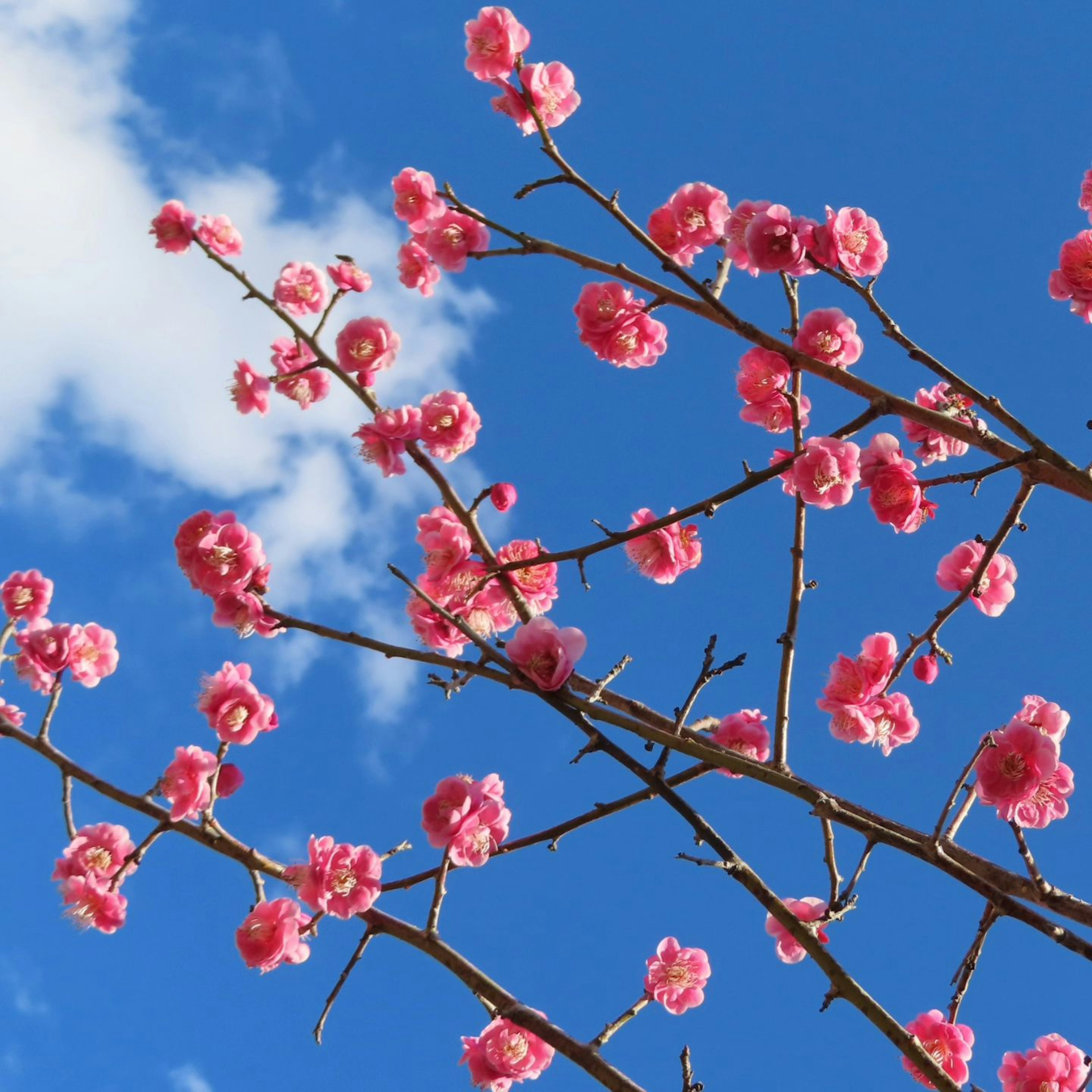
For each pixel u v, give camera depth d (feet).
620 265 11.32
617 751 8.70
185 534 11.53
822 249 10.72
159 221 13.87
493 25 11.68
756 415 12.87
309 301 14.38
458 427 12.11
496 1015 10.18
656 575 13.05
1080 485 9.86
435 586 11.73
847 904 8.74
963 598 10.50
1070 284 11.33
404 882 10.69
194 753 11.94
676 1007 12.16
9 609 15.21
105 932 12.56
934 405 13.89
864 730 10.81
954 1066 10.98
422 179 12.87
